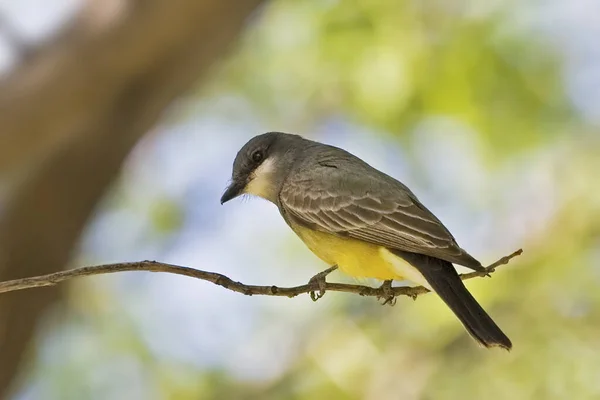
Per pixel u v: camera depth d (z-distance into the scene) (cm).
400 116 1462
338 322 1496
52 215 1409
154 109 1382
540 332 1365
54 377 1468
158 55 1329
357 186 961
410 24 1451
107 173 1414
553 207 1491
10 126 1291
